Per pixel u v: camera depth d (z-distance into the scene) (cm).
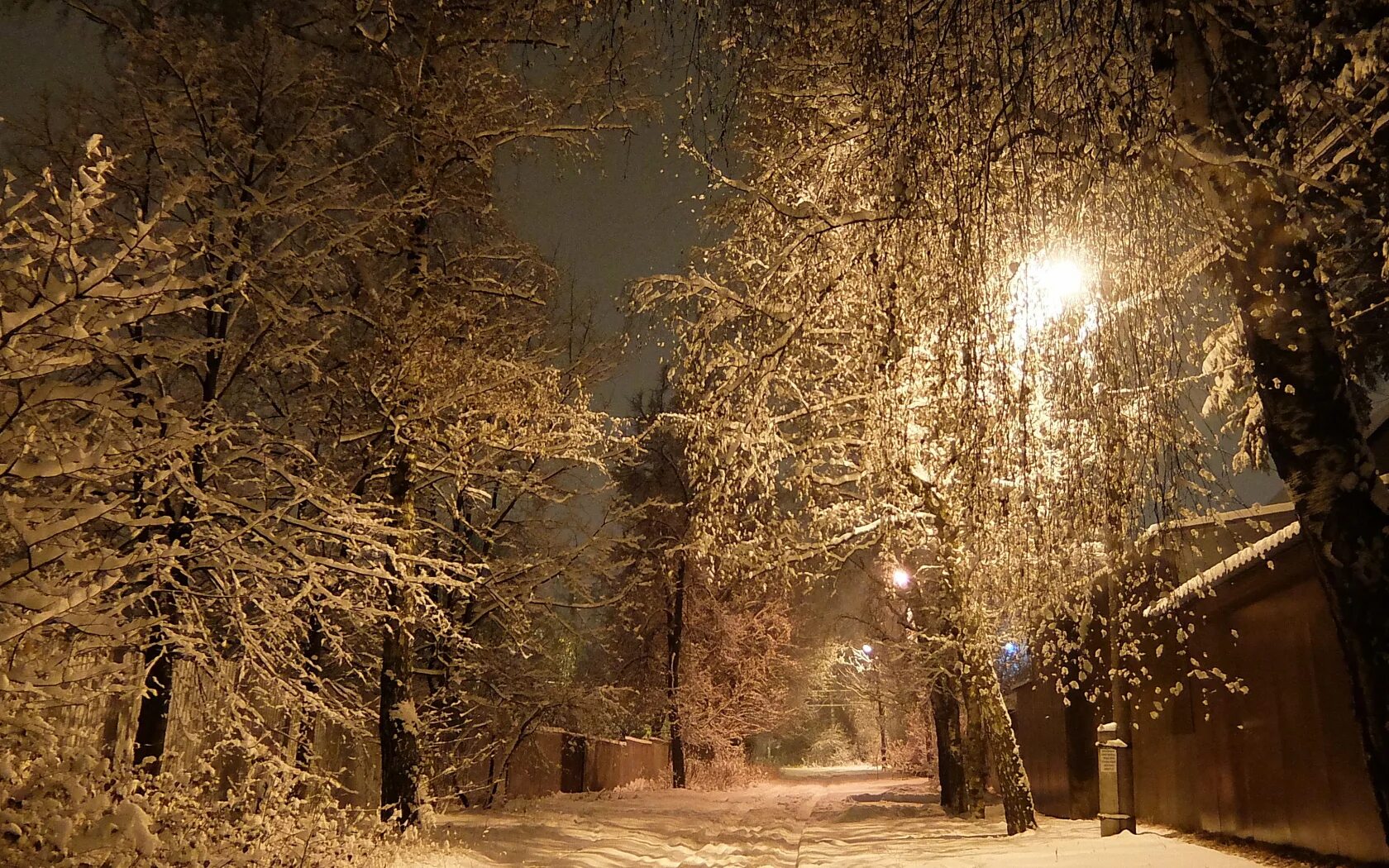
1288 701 922
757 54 724
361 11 1148
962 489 850
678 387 1105
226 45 1128
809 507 1396
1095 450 796
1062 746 1560
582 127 1239
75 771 652
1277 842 945
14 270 602
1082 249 727
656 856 1366
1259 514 997
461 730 1805
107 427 695
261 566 841
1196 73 601
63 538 657
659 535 3094
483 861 1122
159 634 795
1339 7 580
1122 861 932
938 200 724
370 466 1216
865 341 984
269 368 1136
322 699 894
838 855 1326
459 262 1362
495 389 1226
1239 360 990
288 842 821
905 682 3086
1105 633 1278
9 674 615
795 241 948
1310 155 679
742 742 3872
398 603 1174
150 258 766
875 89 710
